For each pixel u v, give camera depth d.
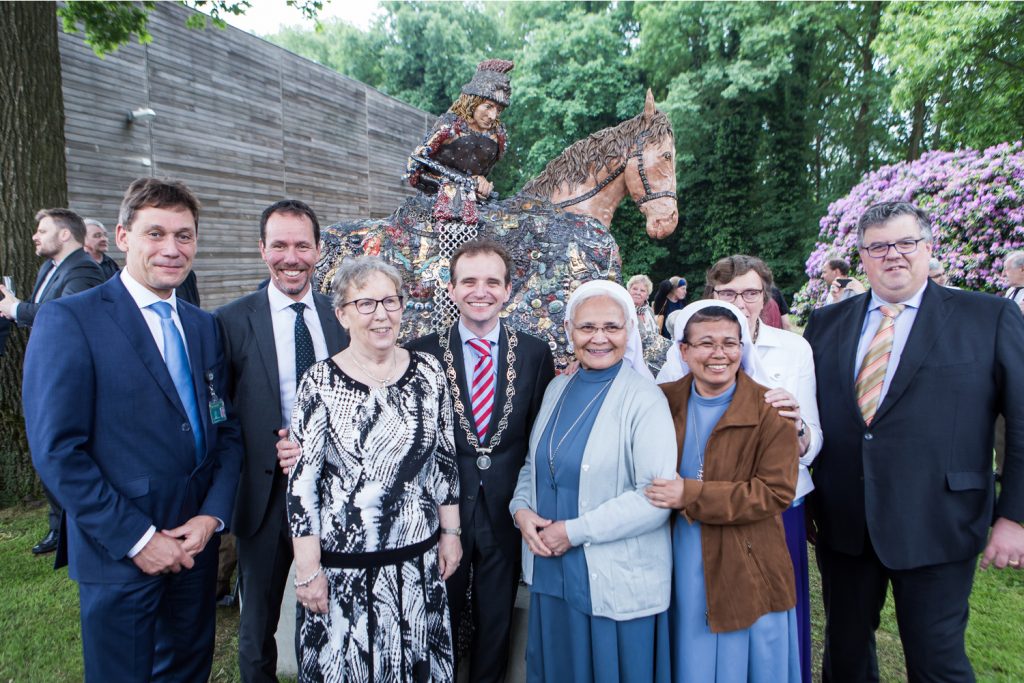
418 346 2.23
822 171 16.83
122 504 1.70
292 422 1.81
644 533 1.80
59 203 4.60
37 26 4.40
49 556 3.67
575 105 13.91
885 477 1.93
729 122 14.29
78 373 1.68
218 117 8.24
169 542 1.75
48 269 3.91
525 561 1.99
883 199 9.02
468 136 2.92
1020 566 1.81
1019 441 1.82
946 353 1.89
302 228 2.10
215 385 1.99
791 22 13.16
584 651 1.82
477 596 2.15
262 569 2.07
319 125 10.27
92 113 6.65
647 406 1.85
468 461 2.13
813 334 2.26
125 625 1.74
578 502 1.85
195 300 4.06
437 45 16.05
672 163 3.59
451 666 1.91
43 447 1.63
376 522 1.75
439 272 2.82
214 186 8.23
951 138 11.40
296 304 2.17
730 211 14.55
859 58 15.11
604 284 1.93
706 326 1.80
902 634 1.99
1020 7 8.89
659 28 14.24
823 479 2.11
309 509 1.75
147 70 7.23
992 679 2.56
